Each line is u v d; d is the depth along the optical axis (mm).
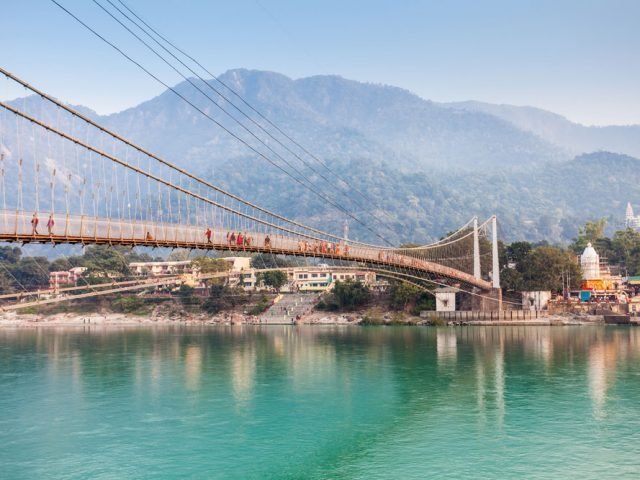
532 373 102750
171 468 57781
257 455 61125
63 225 75125
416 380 97188
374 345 145000
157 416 75312
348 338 163750
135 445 64312
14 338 175125
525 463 58375
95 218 74875
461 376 100438
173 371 107125
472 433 67750
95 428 70375
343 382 95812
